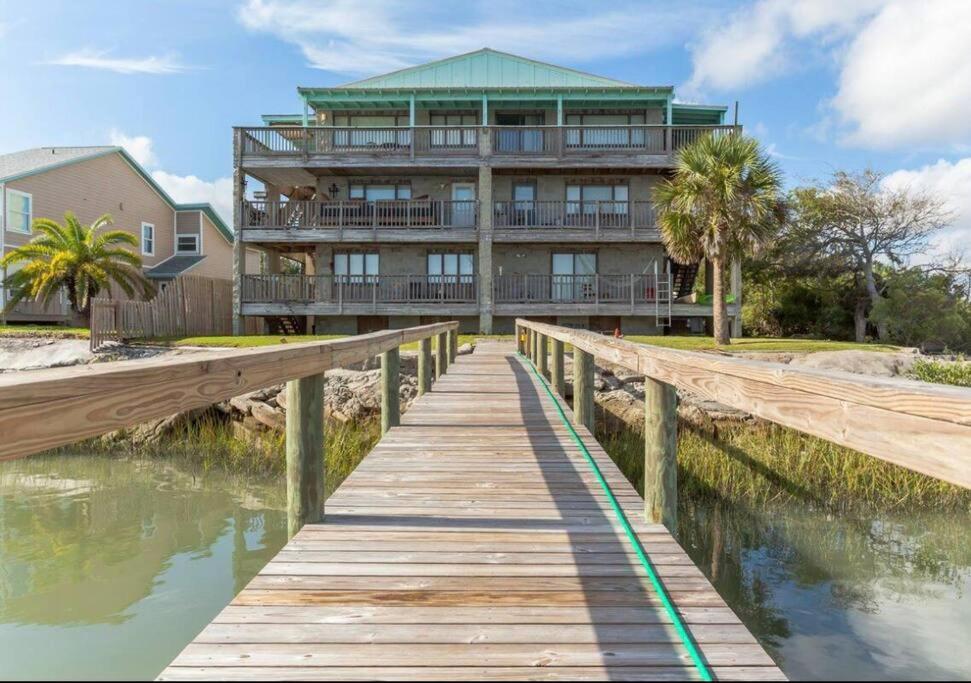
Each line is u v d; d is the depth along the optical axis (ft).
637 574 8.76
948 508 22.82
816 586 16.34
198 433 34.91
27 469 29.14
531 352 40.50
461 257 69.21
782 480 25.30
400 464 15.66
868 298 82.02
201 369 6.01
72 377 4.07
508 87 66.54
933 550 18.93
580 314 63.87
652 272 67.72
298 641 6.82
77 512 22.54
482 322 64.34
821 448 27.55
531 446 17.74
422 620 7.34
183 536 19.77
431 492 13.10
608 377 37.32
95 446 33.24
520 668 6.31
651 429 11.06
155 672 11.64
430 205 65.16
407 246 68.74
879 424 3.67
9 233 70.08
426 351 28.14
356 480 14.08
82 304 64.90
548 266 68.33
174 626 13.53
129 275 70.18
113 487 26.14
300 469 10.95
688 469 25.99
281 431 35.19
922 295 71.87
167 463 30.12
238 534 19.95
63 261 63.10
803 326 88.22
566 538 10.28
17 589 15.55
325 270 68.13
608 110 70.95
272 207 64.23
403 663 6.38
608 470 14.83
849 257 82.17
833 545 19.42
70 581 16.03
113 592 15.33
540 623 7.29
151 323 55.67
